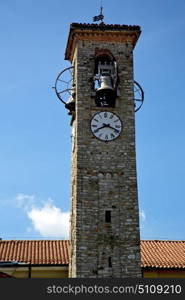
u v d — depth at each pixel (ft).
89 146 125.70
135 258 117.70
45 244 150.41
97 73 135.64
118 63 133.69
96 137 126.62
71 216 129.59
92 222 119.85
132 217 121.19
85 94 129.90
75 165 125.59
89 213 120.47
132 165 125.49
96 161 124.77
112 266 116.67
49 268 136.87
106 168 124.57
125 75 132.87
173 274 138.21
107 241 118.73
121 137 127.44
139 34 136.15
